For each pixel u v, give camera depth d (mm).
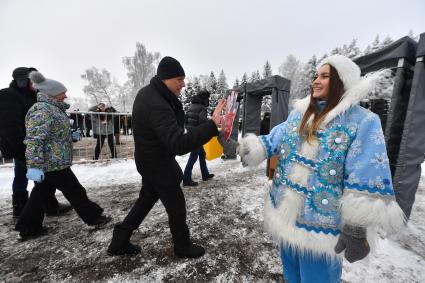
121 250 2154
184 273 1979
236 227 2793
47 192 2514
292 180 1195
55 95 2275
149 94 1709
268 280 1912
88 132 8734
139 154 1834
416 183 2852
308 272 1236
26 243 2379
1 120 2438
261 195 3867
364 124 1043
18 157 2570
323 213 1108
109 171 5289
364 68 3195
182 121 1986
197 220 2973
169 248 2322
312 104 1227
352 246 997
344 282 1859
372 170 989
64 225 2756
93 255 2199
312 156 1136
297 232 1168
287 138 1282
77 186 2488
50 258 2152
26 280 1880
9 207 3271
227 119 1607
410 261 2137
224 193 3969
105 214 3109
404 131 2670
